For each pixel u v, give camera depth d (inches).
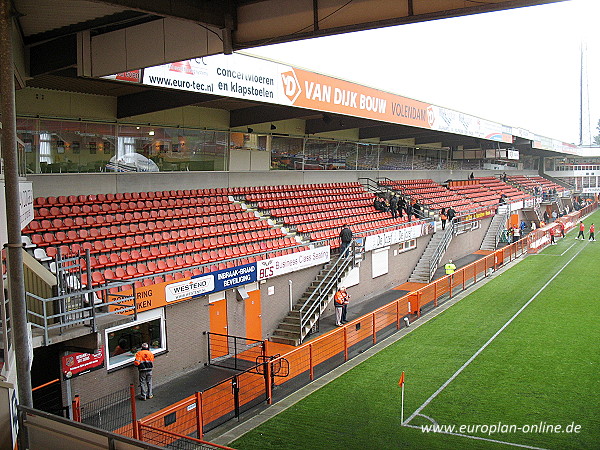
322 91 854.5
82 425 264.4
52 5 412.8
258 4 419.8
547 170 3511.3
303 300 845.2
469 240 1510.8
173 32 442.0
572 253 1435.8
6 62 291.0
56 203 687.1
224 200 922.1
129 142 797.2
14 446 269.0
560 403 500.7
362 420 474.9
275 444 430.6
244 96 697.0
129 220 732.7
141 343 596.1
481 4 339.9
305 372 612.1
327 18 392.8
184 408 469.1
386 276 1082.7
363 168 1408.7
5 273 373.7
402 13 365.1
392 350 676.7
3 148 293.1
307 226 996.6
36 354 498.0
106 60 475.8
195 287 647.8
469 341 703.7
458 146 1956.2
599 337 704.4
